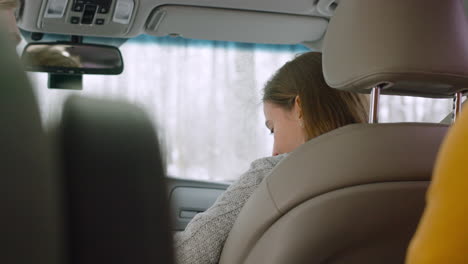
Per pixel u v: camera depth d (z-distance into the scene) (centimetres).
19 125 48
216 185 294
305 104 161
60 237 50
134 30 293
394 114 602
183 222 291
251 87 656
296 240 115
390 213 113
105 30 289
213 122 658
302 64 166
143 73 646
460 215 48
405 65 118
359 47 122
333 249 116
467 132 49
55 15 274
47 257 49
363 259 119
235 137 661
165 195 56
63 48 250
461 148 49
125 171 55
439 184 51
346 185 112
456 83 123
